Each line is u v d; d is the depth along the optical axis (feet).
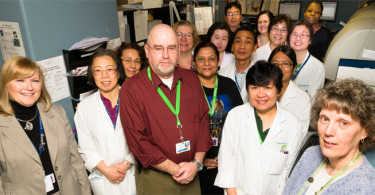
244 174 4.51
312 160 3.23
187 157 4.75
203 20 11.53
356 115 2.45
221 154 4.87
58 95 5.74
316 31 11.76
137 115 4.52
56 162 4.29
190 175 4.64
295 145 4.57
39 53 5.25
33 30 5.08
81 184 4.95
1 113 3.83
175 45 4.45
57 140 4.32
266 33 10.89
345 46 5.42
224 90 5.85
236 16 11.21
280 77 4.21
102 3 6.66
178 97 4.74
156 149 4.58
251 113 4.64
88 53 6.16
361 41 5.21
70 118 6.14
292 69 5.63
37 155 3.99
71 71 5.87
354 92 2.49
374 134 2.52
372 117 2.46
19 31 5.09
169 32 4.38
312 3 11.40
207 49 5.52
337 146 2.60
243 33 6.79
